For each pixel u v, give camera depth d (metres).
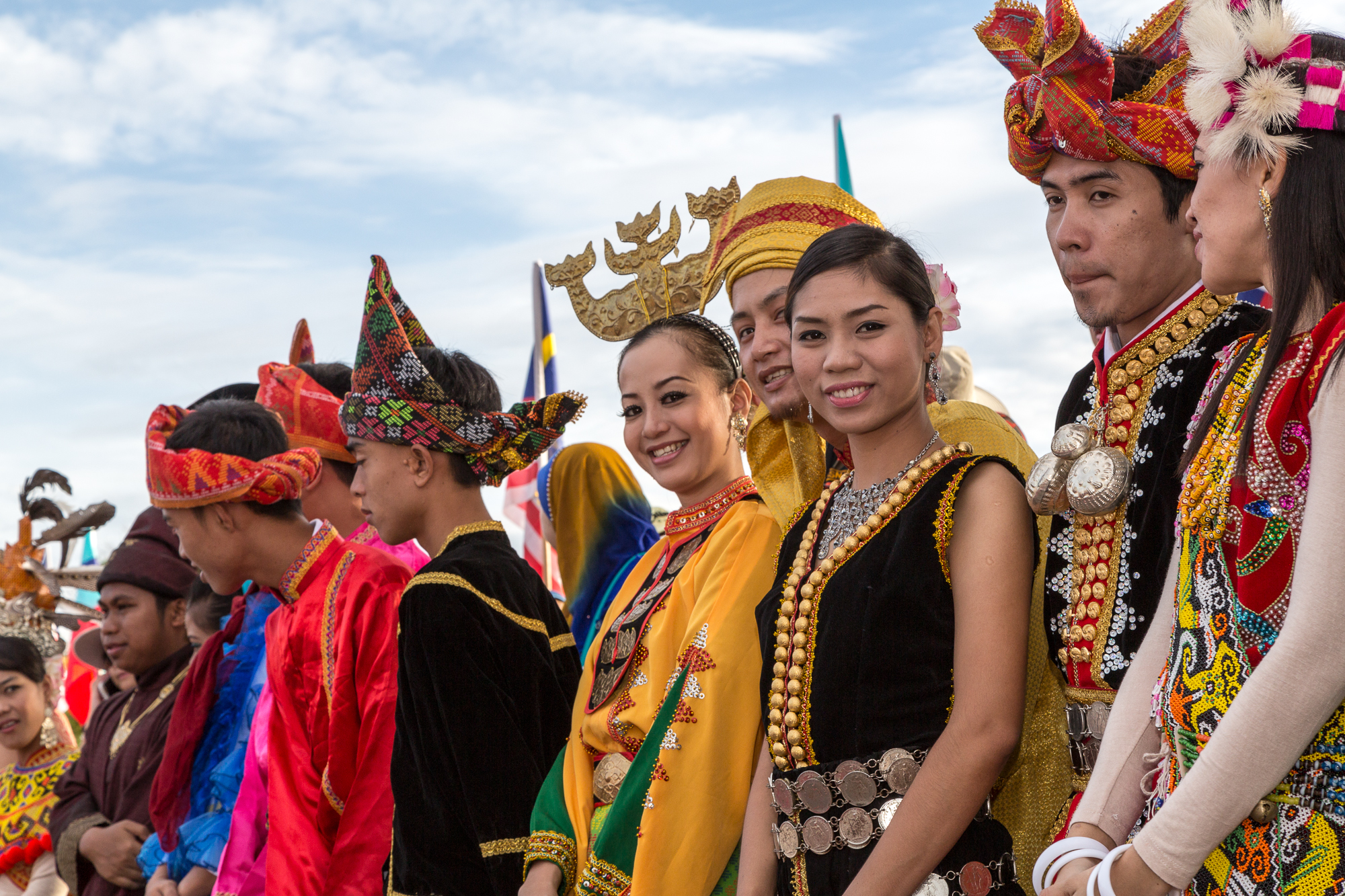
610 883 2.33
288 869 3.16
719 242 2.83
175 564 4.54
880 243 2.12
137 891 4.09
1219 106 1.63
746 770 2.32
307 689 3.29
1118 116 2.00
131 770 4.27
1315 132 1.55
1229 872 1.47
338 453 4.00
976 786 1.81
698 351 2.79
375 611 3.25
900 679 1.91
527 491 5.46
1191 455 1.67
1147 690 1.71
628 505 3.70
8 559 5.30
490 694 2.73
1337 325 1.47
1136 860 1.49
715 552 2.57
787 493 2.76
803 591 2.06
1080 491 1.93
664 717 2.39
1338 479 1.42
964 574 1.92
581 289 3.42
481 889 2.69
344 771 3.18
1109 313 2.09
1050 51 2.02
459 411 3.14
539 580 3.15
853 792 1.90
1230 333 1.98
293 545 3.54
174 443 3.60
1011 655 1.87
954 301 2.67
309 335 4.68
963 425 2.44
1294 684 1.40
